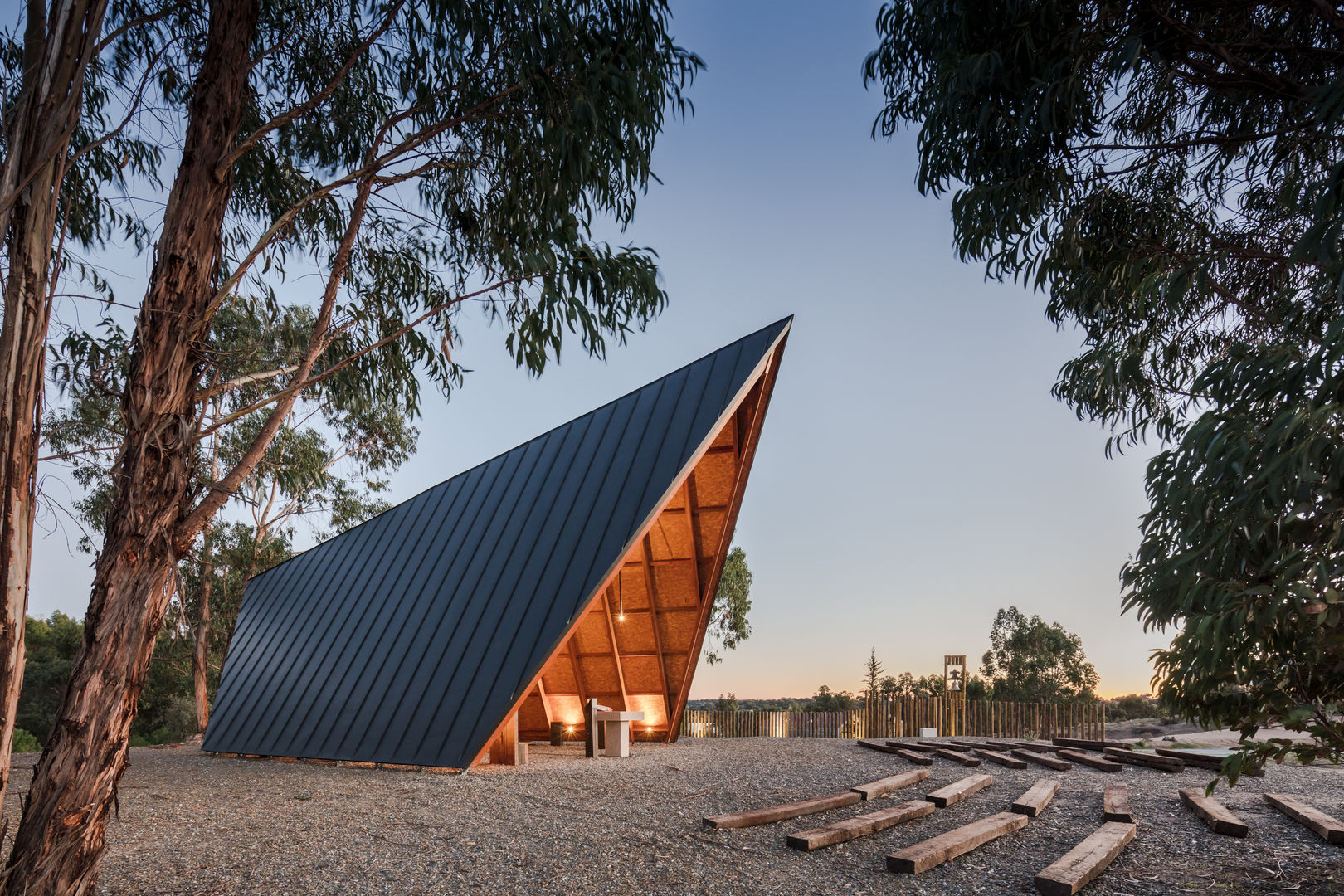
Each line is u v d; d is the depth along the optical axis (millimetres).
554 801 7344
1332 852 4781
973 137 5859
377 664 11984
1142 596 4184
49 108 3506
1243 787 7652
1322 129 4527
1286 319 6098
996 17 5199
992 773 9258
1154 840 5430
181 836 5816
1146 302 6391
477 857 5270
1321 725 3756
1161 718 19094
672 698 14875
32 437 3402
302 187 6984
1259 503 3537
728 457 13094
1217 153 6172
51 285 3543
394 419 23750
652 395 12688
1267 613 3346
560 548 11219
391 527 14977
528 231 6070
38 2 3562
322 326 4922
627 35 5328
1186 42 4871
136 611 3674
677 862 5141
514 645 10336
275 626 14828
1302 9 4895
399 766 10055
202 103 4215
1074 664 35594
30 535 3363
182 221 4062
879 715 16266
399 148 5098
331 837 5816
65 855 3338
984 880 4656
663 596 14391
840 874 4852
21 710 31922
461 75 5754
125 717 3633
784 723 17203
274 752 11852
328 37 6398
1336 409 3258
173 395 3922
